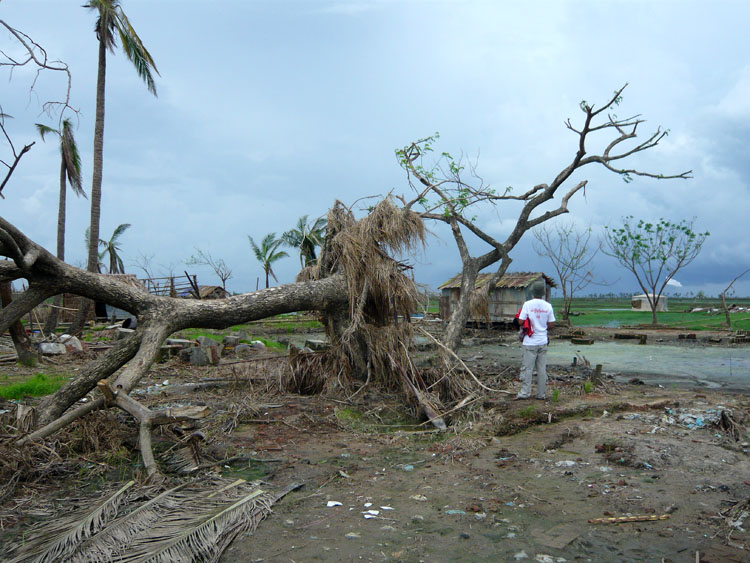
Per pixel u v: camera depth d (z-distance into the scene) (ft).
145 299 24.25
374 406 25.58
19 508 13.26
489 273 83.41
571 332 75.41
